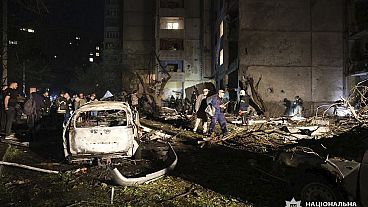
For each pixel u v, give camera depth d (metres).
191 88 38.41
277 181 6.95
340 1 26.50
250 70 25.75
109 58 52.69
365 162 4.51
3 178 7.25
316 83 26.06
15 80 40.84
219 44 36.38
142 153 9.57
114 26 64.12
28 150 10.59
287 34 26.11
